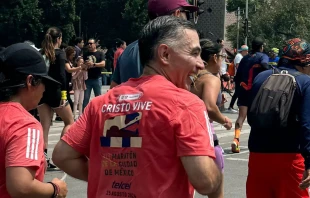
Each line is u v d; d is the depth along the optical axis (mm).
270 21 37906
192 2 13516
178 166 2479
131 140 2500
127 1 44219
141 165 2475
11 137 2809
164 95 2502
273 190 4391
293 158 4273
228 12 43344
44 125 7512
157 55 2596
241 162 8852
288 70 4391
